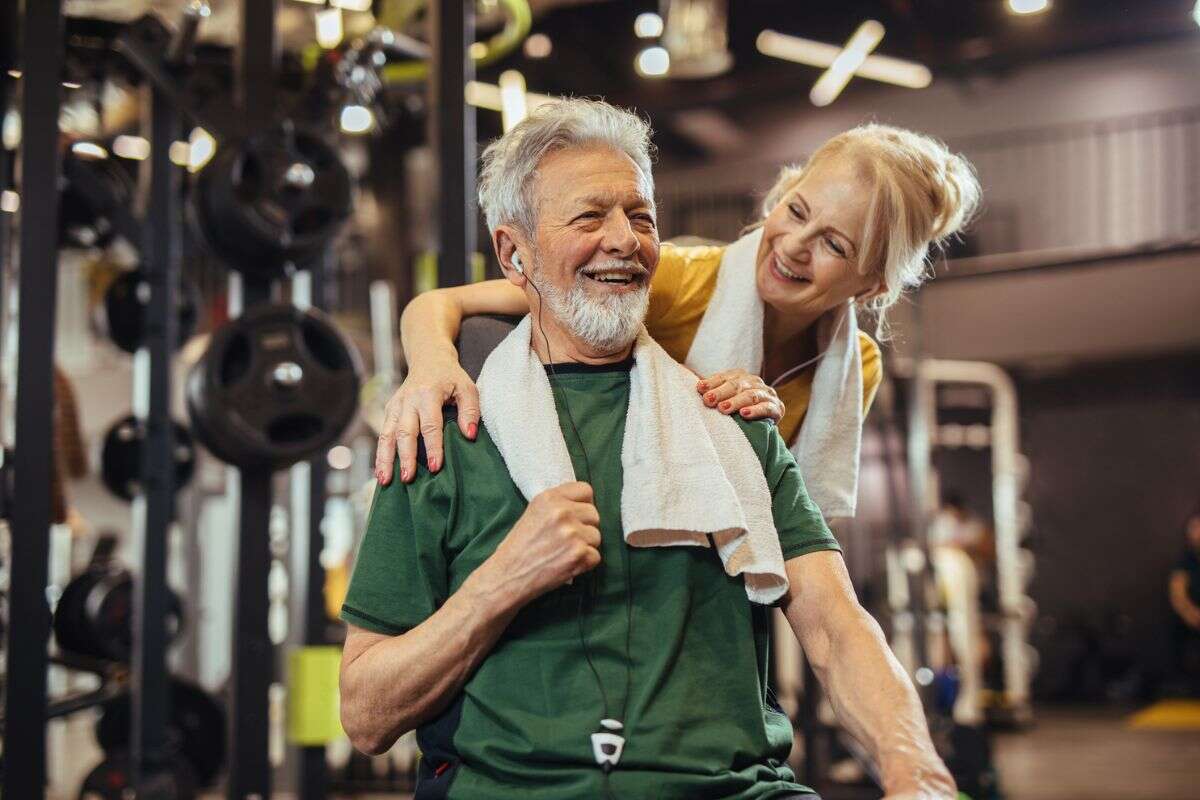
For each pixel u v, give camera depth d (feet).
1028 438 36.14
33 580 9.72
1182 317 30.71
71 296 28.27
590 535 4.63
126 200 14.29
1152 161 31.24
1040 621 35.91
